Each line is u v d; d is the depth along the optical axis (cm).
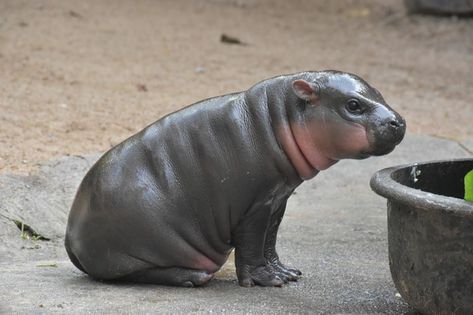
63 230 1852
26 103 2659
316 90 1390
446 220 1196
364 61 3944
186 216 1441
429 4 4756
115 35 3912
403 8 5050
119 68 3319
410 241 1255
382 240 1864
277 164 1414
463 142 2706
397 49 4234
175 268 1473
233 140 1419
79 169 2100
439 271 1218
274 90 1433
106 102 2791
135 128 2539
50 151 2233
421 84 3588
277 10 5047
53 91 2848
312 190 2272
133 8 4631
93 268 1483
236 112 1430
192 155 1433
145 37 3962
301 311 1340
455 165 1444
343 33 4553
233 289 1462
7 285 1443
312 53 4025
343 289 1477
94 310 1309
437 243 1214
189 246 1456
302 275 1561
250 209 1440
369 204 2180
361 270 1611
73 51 3488
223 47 3953
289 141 1406
